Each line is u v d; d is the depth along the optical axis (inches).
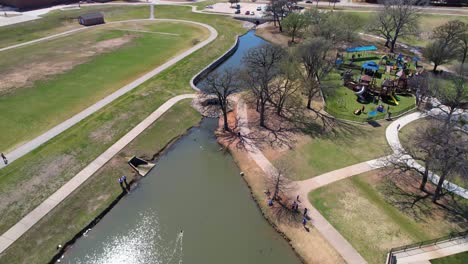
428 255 1210.6
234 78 2321.6
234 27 4215.1
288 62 2347.4
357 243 1298.0
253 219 1451.8
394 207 1451.8
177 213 1477.6
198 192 1608.0
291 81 2281.0
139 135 1987.0
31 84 2519.7
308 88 2194.9
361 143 1893.5
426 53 2827.3
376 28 3550.7
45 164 1700.3
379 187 1561.3
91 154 1802.4
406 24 3580.2
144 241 1343.5
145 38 3676.2
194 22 4352.9
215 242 1337.4
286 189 1569.9
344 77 2672.2
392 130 2004.2
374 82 2541.8
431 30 3730.3
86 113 2148.1
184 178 1705.2
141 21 4379.9
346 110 2256.4
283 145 1903.3
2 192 1520.7
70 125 2016.5
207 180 1692.9
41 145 1829.5
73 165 1716.3
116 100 2316.7
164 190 1617.9
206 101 2353.6
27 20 4156.0
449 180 1465.3
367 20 3818.9
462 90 2011.6
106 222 1438.2
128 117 2143.2
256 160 1791.3
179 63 2987.2
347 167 1699.1
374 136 1955.0
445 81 2507.4
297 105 2313.0
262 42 3777.1
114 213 1485.0
